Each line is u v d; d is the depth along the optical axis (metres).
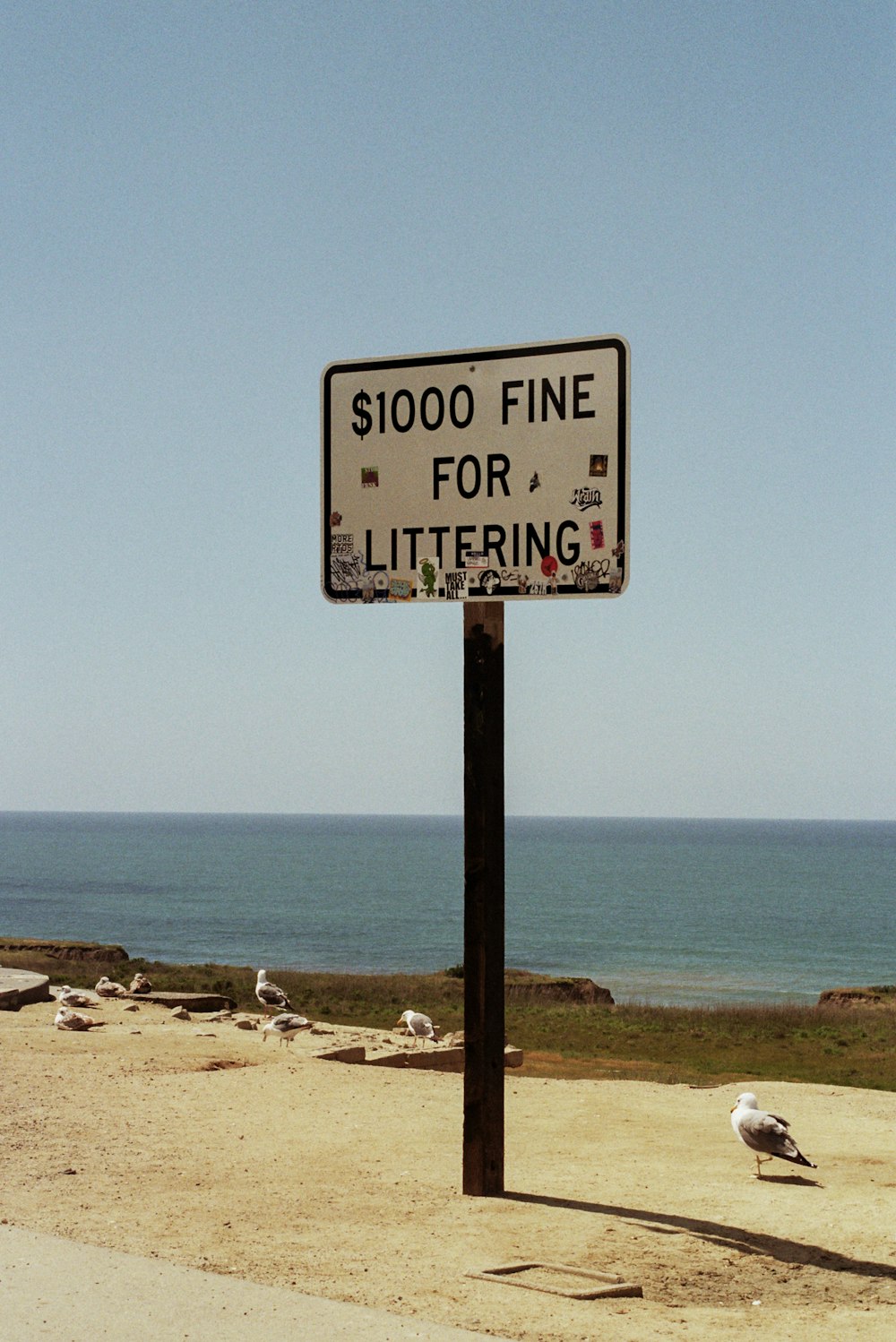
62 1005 20.39
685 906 122.88
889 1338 5.86
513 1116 12.30
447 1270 6.50
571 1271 6.59
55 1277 5.81
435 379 8.59
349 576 8.78
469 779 8.32
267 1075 14.10
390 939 86.06
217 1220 7.39
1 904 115.06
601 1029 32.34
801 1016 36.16
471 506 8.49
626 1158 10.14
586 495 8.22
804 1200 8.70
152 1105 11.57
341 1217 7.62
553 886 151.50
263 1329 5.16
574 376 8.27
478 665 8.38
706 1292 6.53
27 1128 10.15
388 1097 12.86
